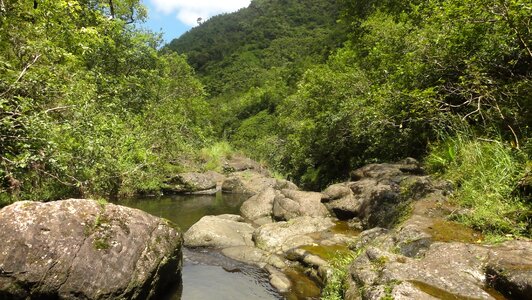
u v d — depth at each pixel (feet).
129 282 13.85
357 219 24.06
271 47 228.43
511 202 14.44
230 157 76.54
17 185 19.16
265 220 30.45
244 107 150.61
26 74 22.34
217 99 183.32
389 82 28.09
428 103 21.38
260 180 55.52
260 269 19.07
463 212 15.55
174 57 73.36
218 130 143.64
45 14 26.48
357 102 36.65
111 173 27.40
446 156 21.39
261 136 117.39
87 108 24.16
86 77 30.96
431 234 14.02
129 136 33.14
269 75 180.96
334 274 14.53
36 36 25.96
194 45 299.38
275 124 109.29
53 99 23.40
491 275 10.17
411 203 18.79
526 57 18.83
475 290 9.66
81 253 13.44
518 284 9.16
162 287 15.87
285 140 76.64
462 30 19.36
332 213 26.58
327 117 42.47
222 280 17.71
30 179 20.31
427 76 23.02
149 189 42.19
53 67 24.88
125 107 46.34
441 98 21.66
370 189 24.44
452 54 21.01
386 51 33.50
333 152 46.44
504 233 13.14
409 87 24.29
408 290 9.34
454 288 9.76
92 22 44.70
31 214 13.62
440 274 10.45
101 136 24.63
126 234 14.82
